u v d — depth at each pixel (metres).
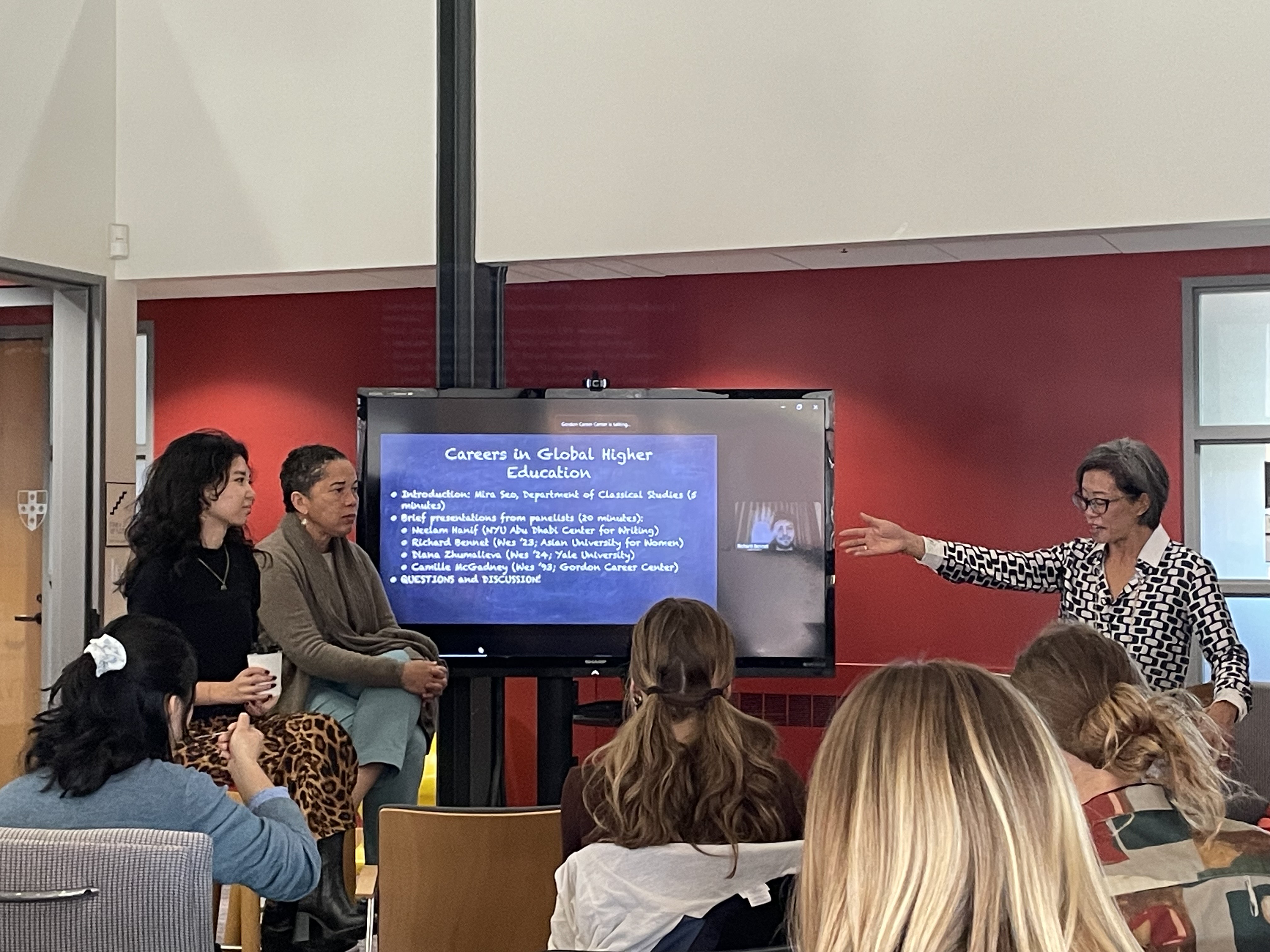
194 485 3.69
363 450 4.72
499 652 4.72
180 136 5.52
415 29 5.20
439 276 5.16
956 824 0.92
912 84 4.57
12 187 5.08
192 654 2.33
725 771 2.12
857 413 6.43
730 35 4.79
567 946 2.04
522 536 4.70
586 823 2.24
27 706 5.57
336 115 5.31
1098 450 3.99
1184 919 1.52
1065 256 6.03
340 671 4.18
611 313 6.61
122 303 5.62
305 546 4.29
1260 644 5.77
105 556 5.51
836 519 6.46
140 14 5.58
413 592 4.72
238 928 3.91
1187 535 5.86
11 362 5.62
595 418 4.69
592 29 4.97
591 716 5.09
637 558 4.69
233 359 7.34
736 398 4.66
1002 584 4.30
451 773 4.88
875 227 4.61
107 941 1.92
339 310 7.17
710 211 4.82
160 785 2.24
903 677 1.01
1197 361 5.86
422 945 2.81
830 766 0.99
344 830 3.72
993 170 4.46
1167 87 4.27
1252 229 4.28
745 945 1.98
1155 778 1.73
